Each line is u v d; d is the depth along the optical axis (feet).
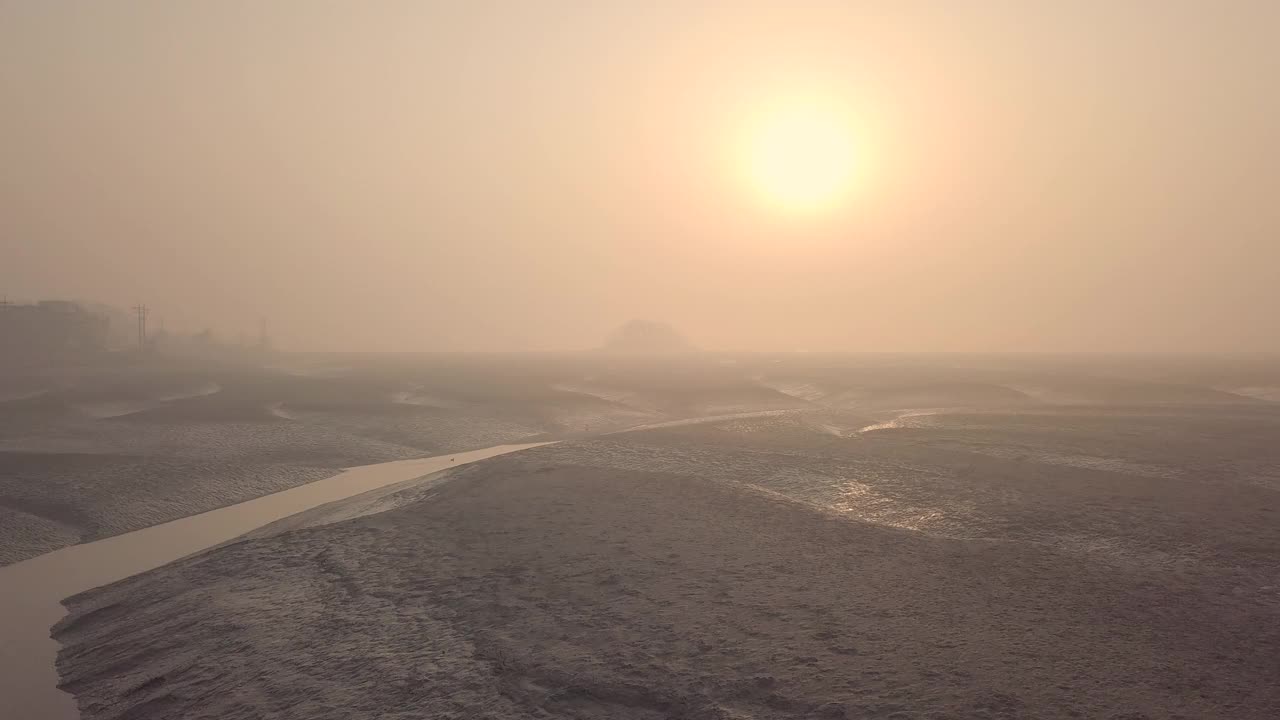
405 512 73.15
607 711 34.04
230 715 37.55
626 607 46.32
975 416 162.20
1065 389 243.40
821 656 38.42
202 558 65.31
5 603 59.77
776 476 90.22
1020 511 70.59
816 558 55.98
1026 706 32.50
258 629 47.50
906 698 33.55
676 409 211.82
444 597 49.57
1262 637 40.06
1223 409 176.24
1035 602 45.91
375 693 37.60
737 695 34.65
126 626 52.44
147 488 96.78
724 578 51.49
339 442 138.10
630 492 79.36
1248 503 72.64
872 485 84.38
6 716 41.29
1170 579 50.19
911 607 45.32
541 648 40.78
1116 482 83.71
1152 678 35.17
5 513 83.76
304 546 64.28
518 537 62.85
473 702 35.65
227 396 216.13
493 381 291.58
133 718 39.29
